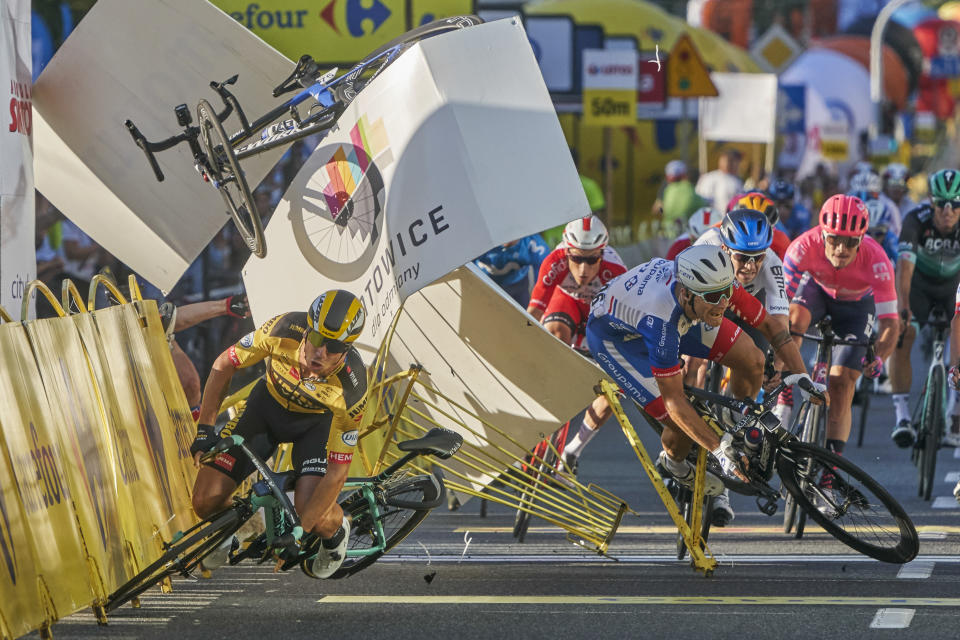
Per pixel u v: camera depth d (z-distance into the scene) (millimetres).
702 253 18516
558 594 18484
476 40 19109
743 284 22312
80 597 16172
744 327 23469
